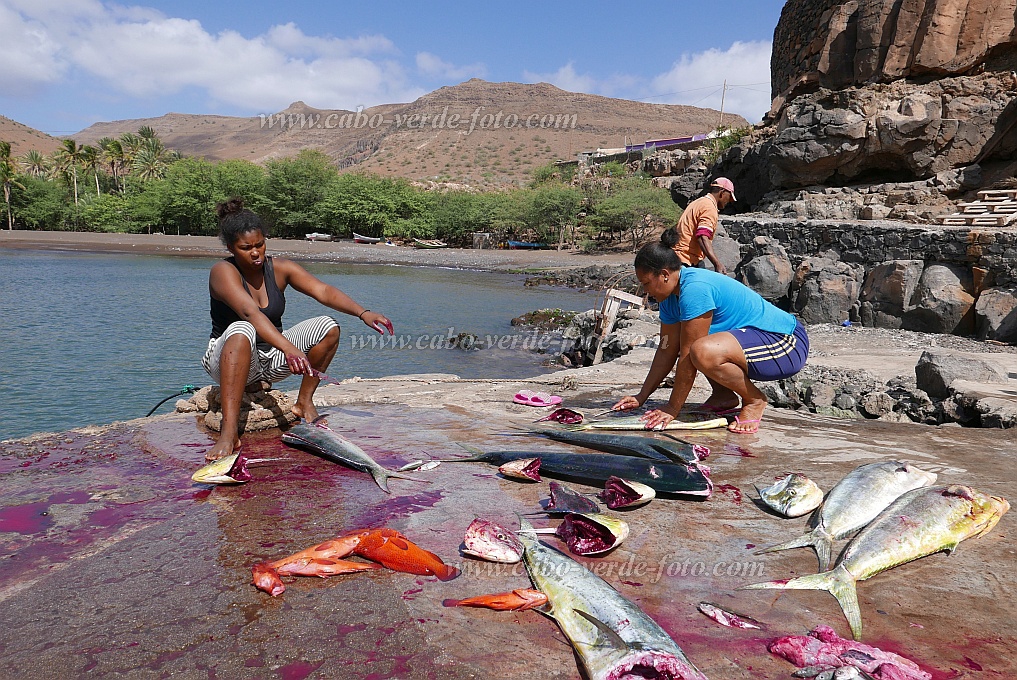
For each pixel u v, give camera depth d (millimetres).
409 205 74312
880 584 2727
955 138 20719
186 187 74812
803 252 18047
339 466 4113
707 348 4809
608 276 34344
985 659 2211
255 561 2840
